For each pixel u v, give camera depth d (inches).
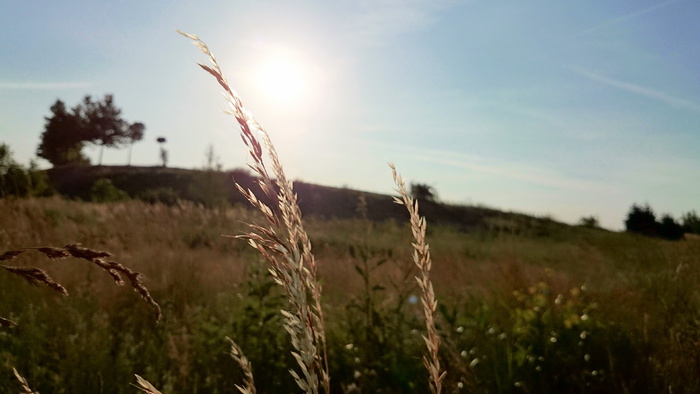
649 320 202.2
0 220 453.4
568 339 177.0
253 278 192.1
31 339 169.9
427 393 145.6
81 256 49.3
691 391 148.9
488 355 167.3
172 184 2028.8
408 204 40.8
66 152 2908.5
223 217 685.9
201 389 154.3
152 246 447.8
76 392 145.1
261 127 35.0
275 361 167.0
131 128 3036.4
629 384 156.6
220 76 34.0
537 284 241.1
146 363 165.0
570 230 1070.4
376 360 163.8
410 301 187.3
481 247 702.5
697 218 995.9
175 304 239.9
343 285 288.0
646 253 495.2
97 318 193.0
